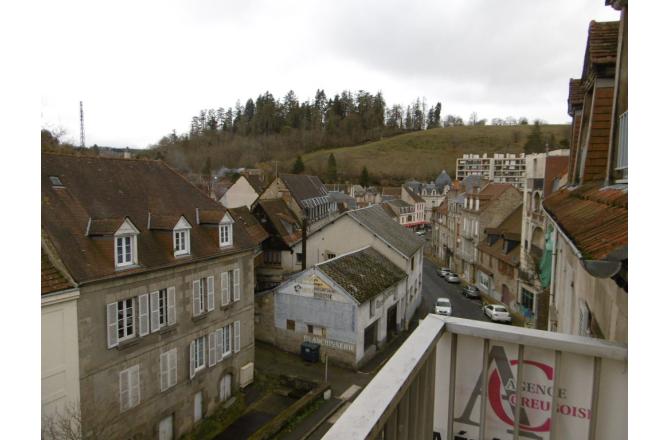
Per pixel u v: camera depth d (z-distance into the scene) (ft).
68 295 42.88
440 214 199.72
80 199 51.90
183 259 57.00
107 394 47.37
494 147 472.03
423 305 122.72
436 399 12.01
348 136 500.33
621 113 18.19
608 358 10.45
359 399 7.39
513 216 134.00
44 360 41.32
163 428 55.36
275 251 114.62
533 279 96.73
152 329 52.70
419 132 513.04
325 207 178.81
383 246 102.42
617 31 23.06
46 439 39.81
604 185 19.34
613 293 14.24
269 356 82.84
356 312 77.87
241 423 62.18
